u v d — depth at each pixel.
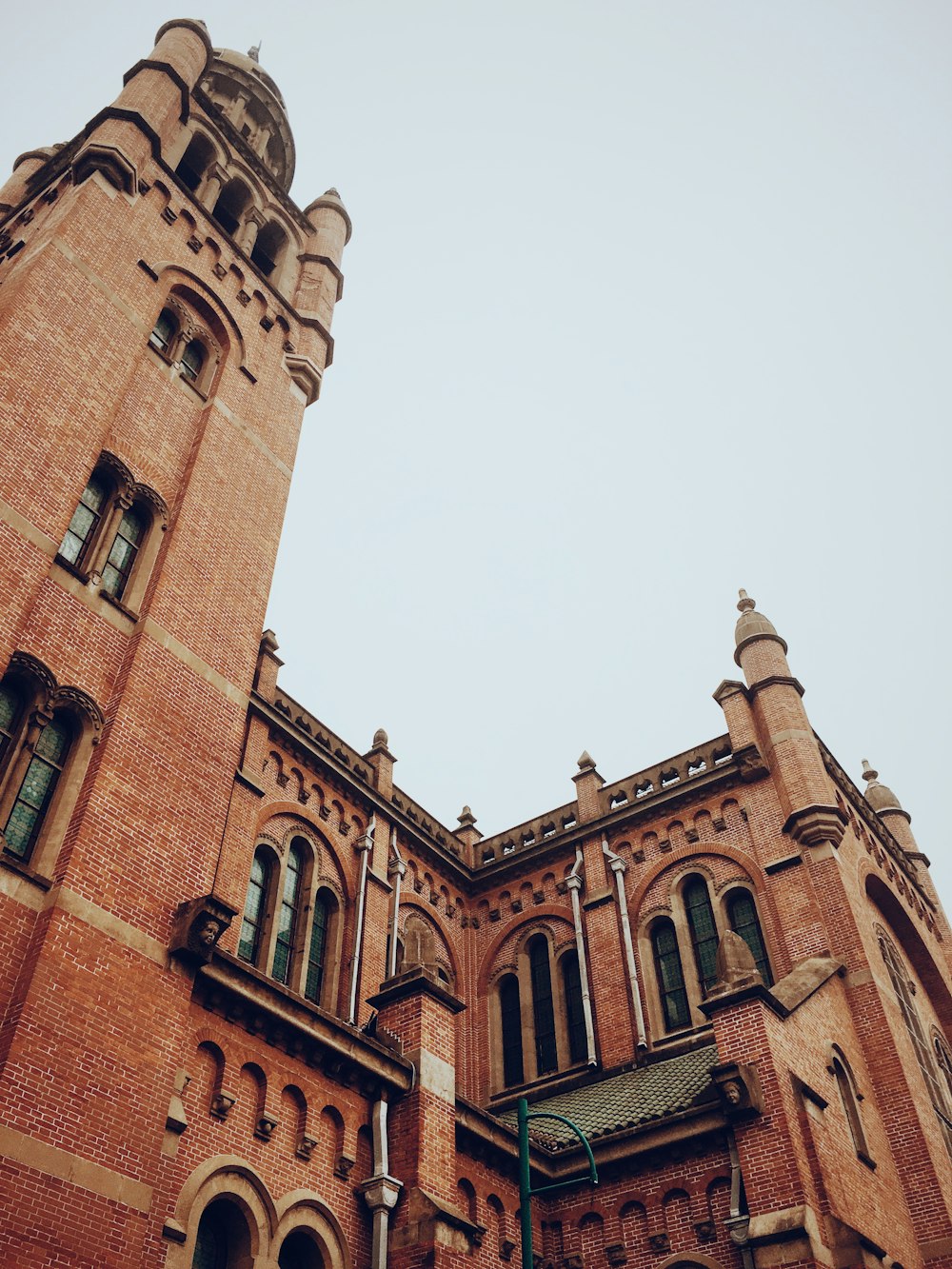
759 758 29.27
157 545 20.47
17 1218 11.94
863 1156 20.39
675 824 30.56
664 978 28.42
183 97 27.67
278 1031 16.66
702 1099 20.30
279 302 28.62
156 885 16.11
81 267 21.25
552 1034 29.39
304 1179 16.09
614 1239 19.66
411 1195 16.84
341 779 28.70
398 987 19.59
